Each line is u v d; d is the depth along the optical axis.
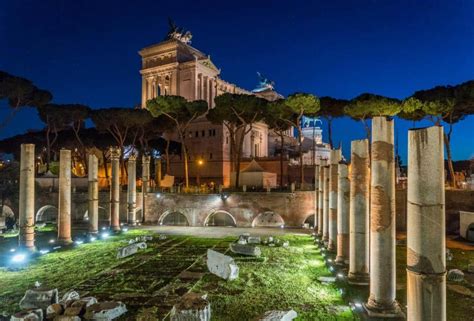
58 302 14.72
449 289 17.20
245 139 80.06
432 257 8.57
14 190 48.84
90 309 13.71
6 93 47.22
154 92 101.44
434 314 8.50
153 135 66.00
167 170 67.81
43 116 58.69
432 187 8.66
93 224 35.12
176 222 48.22
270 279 19.47
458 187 48.97
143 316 14.00
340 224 21.31
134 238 34.72
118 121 58.50
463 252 27.50
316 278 19.61
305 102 49.16
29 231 26.39
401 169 67.06
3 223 41.25
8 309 14.81
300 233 38.59
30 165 26.48
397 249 28.59
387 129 12.89
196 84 95.44
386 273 12.73
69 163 30.69
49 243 30.16
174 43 97.69
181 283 18.78
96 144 65.69
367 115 48.88
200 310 12.57
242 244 26.92
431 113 44.59
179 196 47.41
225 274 19.53
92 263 23.56
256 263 23.50
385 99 47.56
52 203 51.09
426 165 8.71
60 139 66.25
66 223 30.30
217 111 53.75
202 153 75.88
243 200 45.56
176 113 54.22
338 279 18.67
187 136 77.81
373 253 12.96
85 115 58.38
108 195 50.91
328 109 53.09
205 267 22.34
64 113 56.97
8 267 22.11
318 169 38.38
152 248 29.27
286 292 17.12
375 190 12.92
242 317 13.95
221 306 15.23
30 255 25.39
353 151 17.23
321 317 13.85
